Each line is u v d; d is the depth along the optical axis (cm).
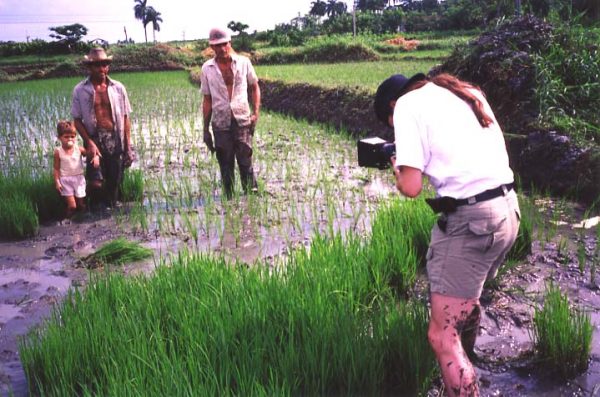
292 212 624
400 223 493
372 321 345
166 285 388
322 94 1305
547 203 614
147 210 675
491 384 308
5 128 1286
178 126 1305
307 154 934
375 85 1240
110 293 391
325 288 368
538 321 333
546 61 812
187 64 4306
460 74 895
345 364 303
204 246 550
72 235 604
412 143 267
